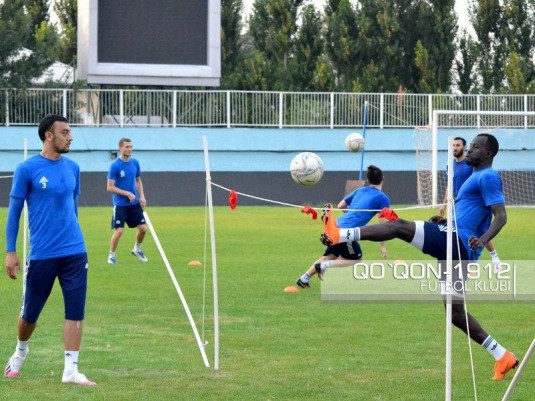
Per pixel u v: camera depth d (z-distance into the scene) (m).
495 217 13.98
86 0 62.22
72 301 13.40
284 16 82.81
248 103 64.81
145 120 63.44
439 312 19.67
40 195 13.30
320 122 65.38
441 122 65.19
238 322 18.47
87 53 62.25
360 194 22.72
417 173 58.41
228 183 62.00
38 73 65.50
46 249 13.29
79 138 62.06
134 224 28.19
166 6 62.69
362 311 19.77
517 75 79.81
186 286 23.28
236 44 85.62
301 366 14.74
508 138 62.88
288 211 53.31
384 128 65.50
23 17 65.06
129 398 12.70
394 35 82.25
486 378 14.13
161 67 62.88
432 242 14.15
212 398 12.77
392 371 14.48
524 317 19.20
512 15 83.44
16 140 61.06
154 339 16.78
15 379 13.74
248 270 26.45
